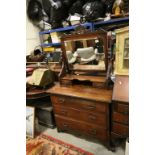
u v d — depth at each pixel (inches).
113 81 57.7
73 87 64.9
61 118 68.7
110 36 59.6
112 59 61.3
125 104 47.8
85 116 60.2
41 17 100.9
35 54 99.4
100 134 59.9
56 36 96.2
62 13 89.0
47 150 63.8
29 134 72.9
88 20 80.9
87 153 59.7
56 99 65.3
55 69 80.7
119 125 52.7
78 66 67.3
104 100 51.4
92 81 60.9
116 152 59.1
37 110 78.9
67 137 70.2
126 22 78.7
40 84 68.9
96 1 79.0
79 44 61.5
